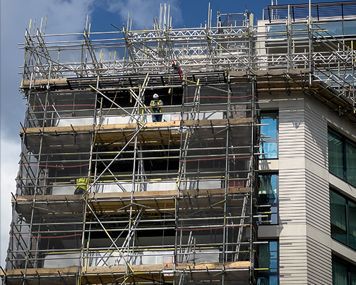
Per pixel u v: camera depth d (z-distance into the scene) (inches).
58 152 2095.2
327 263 2030.0
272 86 2151.8
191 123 2017.7
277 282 1968.5
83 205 1983.3
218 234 1955.0
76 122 2137.1
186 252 1916.8
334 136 2207.2
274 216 2036.2
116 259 1958.7
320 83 2140.7
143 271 1887.3
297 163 2082.9
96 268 1910.7
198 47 2317.9
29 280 1930.4
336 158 2181.3
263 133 2133.4
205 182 1990.7
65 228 2015.3
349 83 2255.2
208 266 1852.9
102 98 2148.1
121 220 2018.9
